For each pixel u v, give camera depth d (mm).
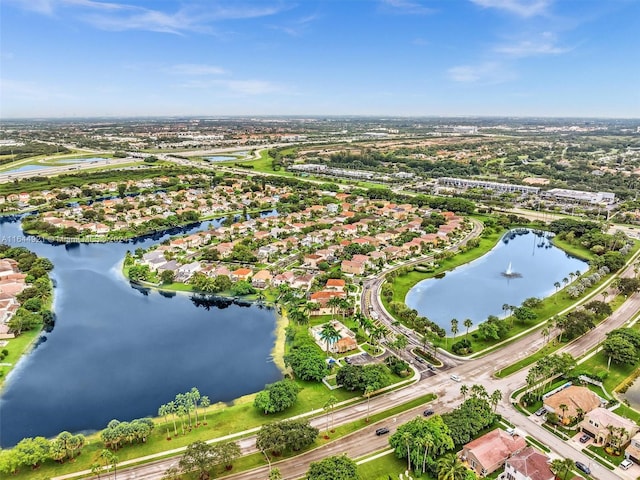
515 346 198500
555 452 132375
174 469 122438
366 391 156750
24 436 147250
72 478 125000
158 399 166375
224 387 173375
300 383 171500
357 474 119188
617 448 133125
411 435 127312
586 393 153875
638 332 197500
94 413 158750
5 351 192875
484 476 123000
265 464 130000
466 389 155125
